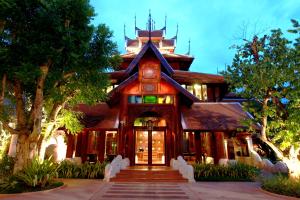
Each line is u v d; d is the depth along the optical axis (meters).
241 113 22.05
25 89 14.98
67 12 12.44
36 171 12.44
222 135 21.08
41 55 12.19
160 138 21.91
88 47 13.19
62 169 16.98
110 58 15.18
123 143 19.69
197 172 16.70
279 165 19.38
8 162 16.42
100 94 15.80
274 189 12.05
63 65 13.52
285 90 13.59
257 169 17.52
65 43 12.14
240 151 23.11
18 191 11.39
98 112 22.34
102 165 17.47
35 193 11.26
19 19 12.01
